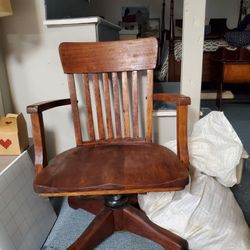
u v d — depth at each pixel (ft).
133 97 3.23
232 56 8.36
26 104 3.97
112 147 3.08
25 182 3.15
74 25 3.50
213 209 2.81
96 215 3.32
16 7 3.48
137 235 3.19
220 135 3.22
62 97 3.88
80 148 3.08
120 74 3.48
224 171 3.11
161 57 9.25
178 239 2.77
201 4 3.56
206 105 9.93
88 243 2.86
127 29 12.68
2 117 3.43
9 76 3.83
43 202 3.37
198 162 3.19
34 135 2.62
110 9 13.28
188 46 3.76
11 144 3.29
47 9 3.54
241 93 11.13
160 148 2.93
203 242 2.73
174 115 4.04
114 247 3.05
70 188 2.14
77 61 3.13
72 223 3.47
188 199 2.84
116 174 2.29
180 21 12.30
